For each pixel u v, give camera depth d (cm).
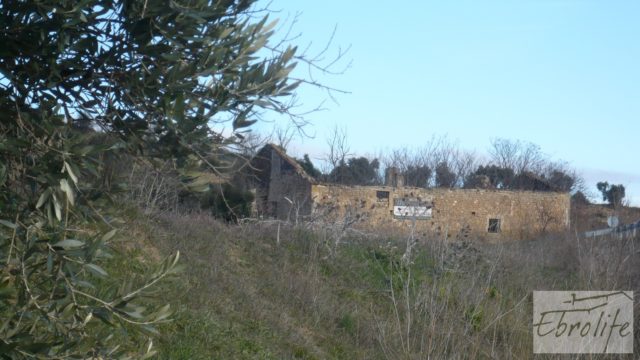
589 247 1120
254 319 906
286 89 364
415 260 1178
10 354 311
